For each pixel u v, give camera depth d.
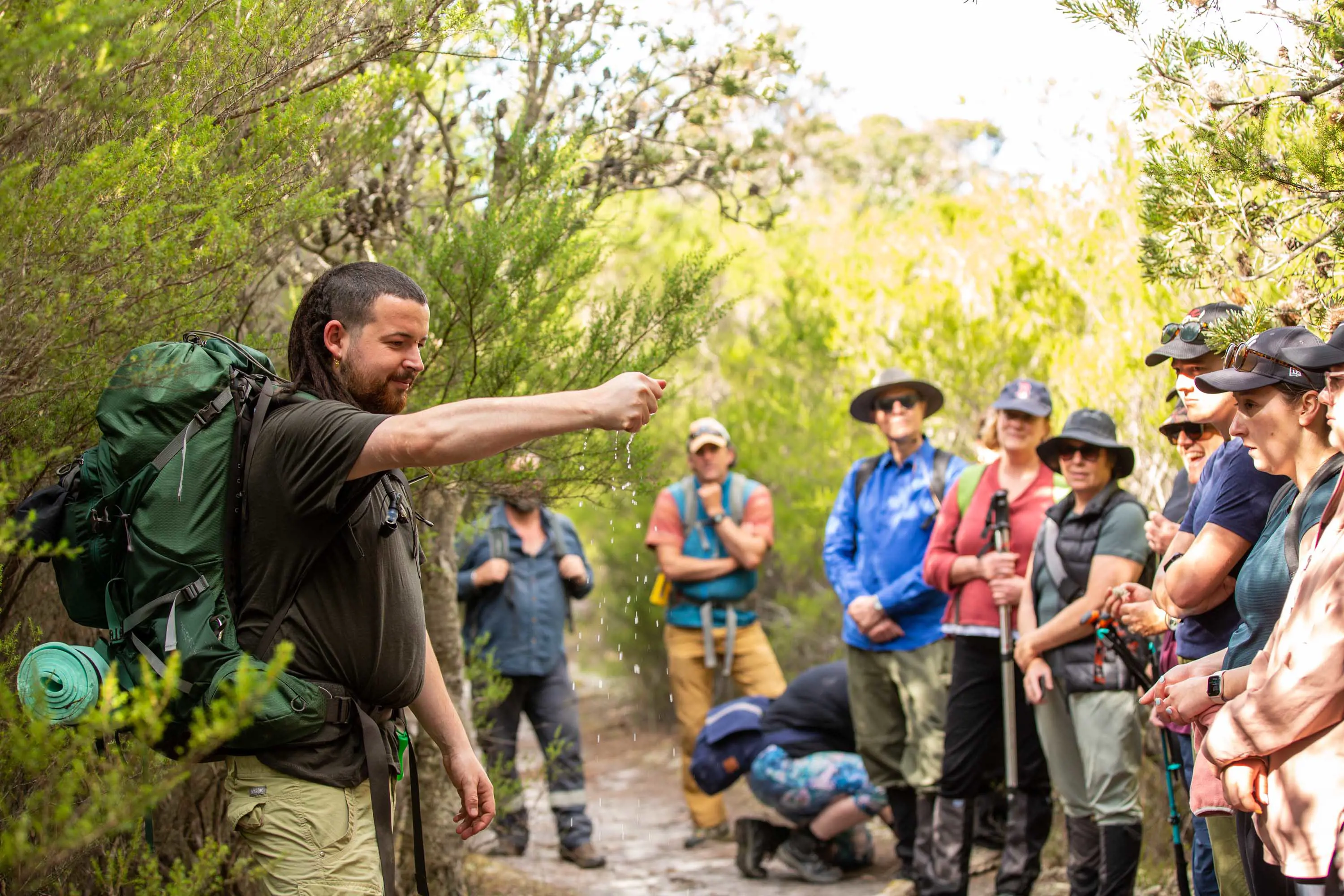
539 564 6.26
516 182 4.04
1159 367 5.51
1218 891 3.48
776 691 6.68
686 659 6.57
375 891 2.33
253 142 2.81
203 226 2.43
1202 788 2.96
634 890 5.46
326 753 2.30
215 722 1.67
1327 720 2.26
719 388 10.51
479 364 3.64
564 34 4.40
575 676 11.32
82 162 2.16
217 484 2.22
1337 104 2.98
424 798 4.50
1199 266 3.34
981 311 7.33
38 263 2.20
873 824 6.57
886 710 5.30
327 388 2.41
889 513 5.43
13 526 1.90
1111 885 4.09
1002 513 4.71
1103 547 4.20
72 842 1.65
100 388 2.39
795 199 12.12
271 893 2.28
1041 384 4.85
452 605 4.64
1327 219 3.16
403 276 2.46
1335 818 2.24
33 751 1.71
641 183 4.82
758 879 5.63
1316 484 2.53
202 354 2.29
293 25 2.94
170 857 3.46
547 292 3.84
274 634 2.24
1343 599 2.23
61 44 1.79
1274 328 2.79
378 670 2.37
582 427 2.13
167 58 2.64
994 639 4.65
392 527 2.36
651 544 6.68
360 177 4.10
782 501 8.55
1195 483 3.77
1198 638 3.30
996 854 5.55
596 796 7.76
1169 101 3.14
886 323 8.05
